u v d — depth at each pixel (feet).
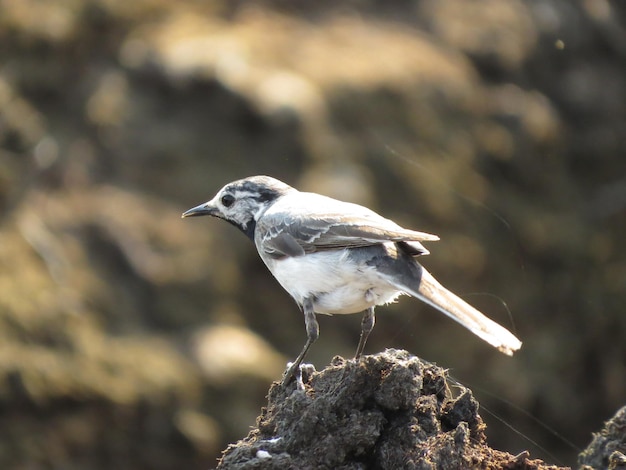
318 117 59.21
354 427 22.65
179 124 60.34
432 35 68.13
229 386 50.78
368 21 68.44
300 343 54.08
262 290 55.52
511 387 55.93
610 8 76.59
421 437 22.57
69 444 47.80
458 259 57.26
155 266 54.65
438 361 54.24
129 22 65.67
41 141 59.57
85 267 54.19
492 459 22.99
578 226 64.49
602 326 61.36
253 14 67.21
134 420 49.14
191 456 48.96
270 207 29.71
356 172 57.47
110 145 59.88
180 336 52.80
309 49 64.13
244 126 59.67
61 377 49.01
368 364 22.80
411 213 57.52
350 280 26.32
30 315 50.78
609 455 25.13
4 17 64.54
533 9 73.10
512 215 61.21
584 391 59.82
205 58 61.77
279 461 22.63
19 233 54.39
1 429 47.16
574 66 72.95
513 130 64.75
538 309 59.77
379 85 61.57
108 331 51.96
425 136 61.05
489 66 67.92
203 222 56.80
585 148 69.87
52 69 63.41
